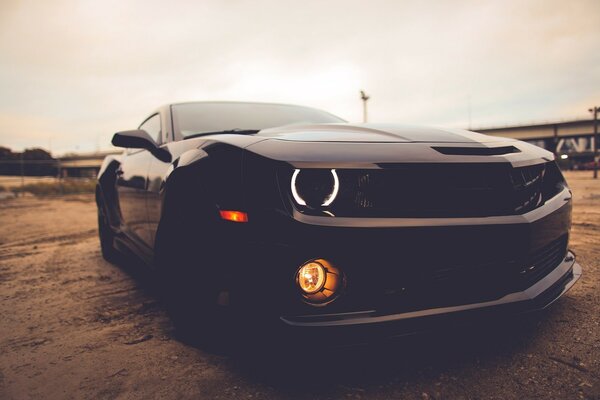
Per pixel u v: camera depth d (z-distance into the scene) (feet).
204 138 5.68
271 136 5.15
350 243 4.07
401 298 4.24
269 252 4.11
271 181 4.26
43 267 11.21
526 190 4.95
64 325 6.83
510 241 4.54
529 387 4.47
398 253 4.16
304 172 4.22
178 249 5.20
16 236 17.57
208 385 4.77
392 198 4.28
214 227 4.45
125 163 9.46
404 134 5.17
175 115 8.21
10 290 8.98
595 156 63.16
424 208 4.33
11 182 82.99
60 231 18.86
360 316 4.18
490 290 4.60
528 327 5.90
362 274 4.14
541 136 180.04
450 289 4.40
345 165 4.20
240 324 4.33
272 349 4.23
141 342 6.05
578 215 17.40
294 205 4.16
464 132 5.63
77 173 205.77
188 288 5.00
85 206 35.60
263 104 9.51
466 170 4.50
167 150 6.64
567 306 6.61
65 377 5.10
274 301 4.15
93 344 6.04
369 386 4.60
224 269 4.35
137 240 8.22
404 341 4.22
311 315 4.16
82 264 11.45
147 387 4.79
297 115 9.04
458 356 5.17
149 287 8.96
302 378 4.80
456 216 4.39
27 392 4.80
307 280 4.14
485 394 4.38
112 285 9.17
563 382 4.54
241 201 4.32
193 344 5.06
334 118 9.43
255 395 4.51
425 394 4.42
